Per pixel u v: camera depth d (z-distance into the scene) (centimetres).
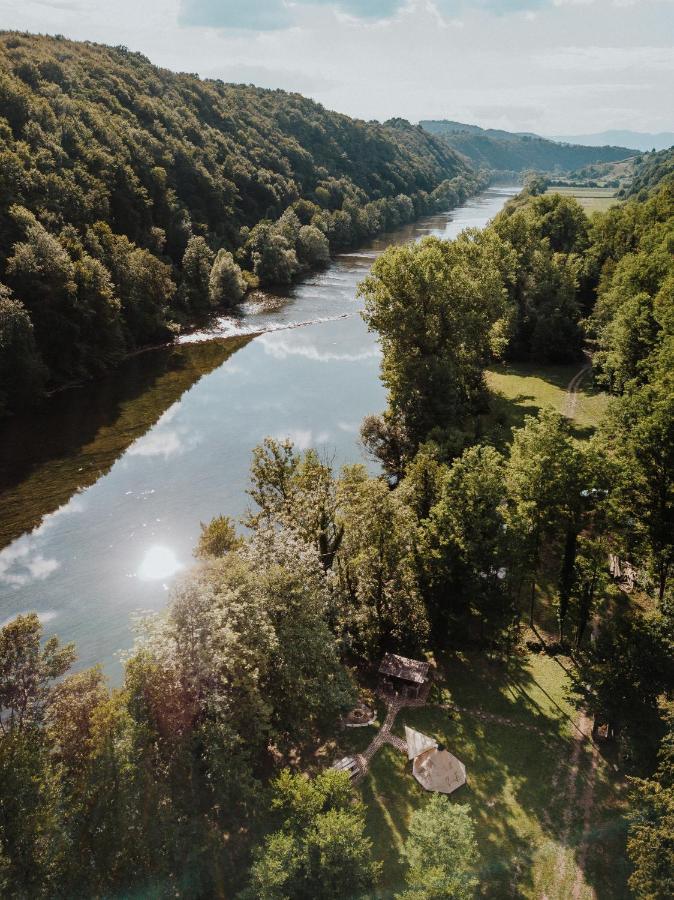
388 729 3225
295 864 2084
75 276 8319
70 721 2541
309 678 2950
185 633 2586
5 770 2025
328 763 3019
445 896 2000
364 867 2144
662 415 3634
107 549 4844
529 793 2805
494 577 3500
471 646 3778
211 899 2270
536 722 3200
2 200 8250
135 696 2434
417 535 3653
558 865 2480
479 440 5844
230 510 5381
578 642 3628
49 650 2723
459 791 2836
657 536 3697
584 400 7325
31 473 5934
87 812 2112
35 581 4469
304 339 10275
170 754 2452
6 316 7012
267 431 6894
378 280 6419
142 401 7688
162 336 9962
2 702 2580
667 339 5062
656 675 2684
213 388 8144
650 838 2017
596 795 2767
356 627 3662
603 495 3644
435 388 6081
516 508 3741
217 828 2442
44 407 7431
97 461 6194
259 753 2870
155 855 2156
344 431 6906
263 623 2719
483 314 6544
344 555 3781
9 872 1900
